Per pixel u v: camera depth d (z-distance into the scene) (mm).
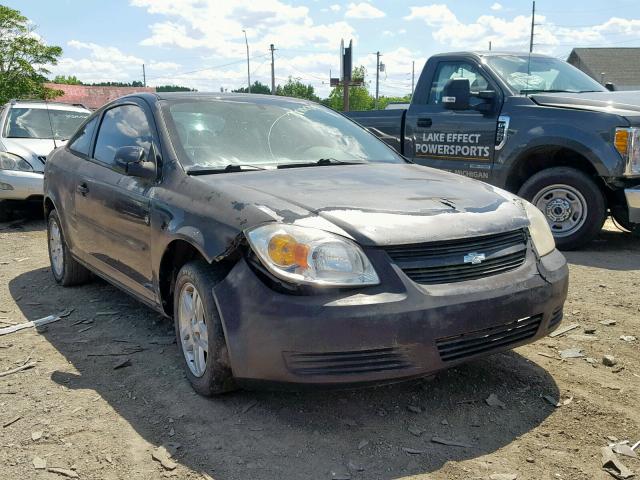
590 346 4141
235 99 4711
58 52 26422
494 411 3268
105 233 4551
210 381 3277
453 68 7699
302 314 2826
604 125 6332
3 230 8812
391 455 2881
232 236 3131
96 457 2914
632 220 6438
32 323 4742
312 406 3318
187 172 3807
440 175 4125
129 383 3668
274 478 2725
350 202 3252
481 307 2996
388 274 2918
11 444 3037
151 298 4031
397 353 2871
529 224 3488
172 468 2812
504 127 7000
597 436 3031
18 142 9328
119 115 4895
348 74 17453
